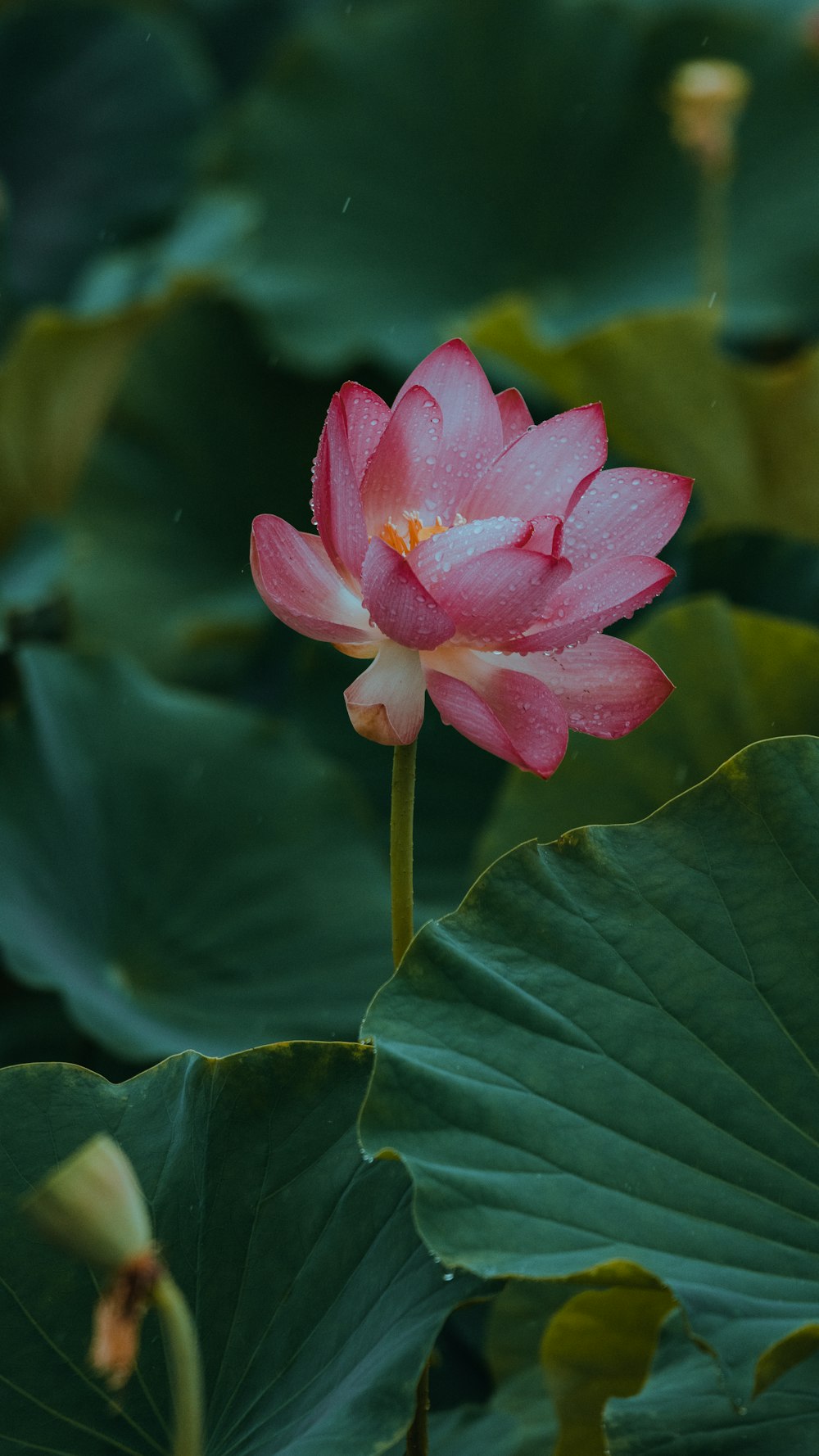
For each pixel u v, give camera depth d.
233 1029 3.26
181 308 6.24
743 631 3.23
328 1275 2.79
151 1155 2.81
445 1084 2.76
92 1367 2.78
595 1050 2.79
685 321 4.52
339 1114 2.82
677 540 4.18
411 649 2.81
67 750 3.44
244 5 8.90
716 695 3.25
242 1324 2.79
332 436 2.77
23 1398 2.77
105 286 5.99
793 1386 2.84
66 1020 3.46
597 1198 2.74
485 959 2.81
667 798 3.27
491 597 2.78
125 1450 2.77
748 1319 2.71
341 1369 2.75
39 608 5.05
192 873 3.40
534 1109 2.76
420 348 6.32
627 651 2.83
